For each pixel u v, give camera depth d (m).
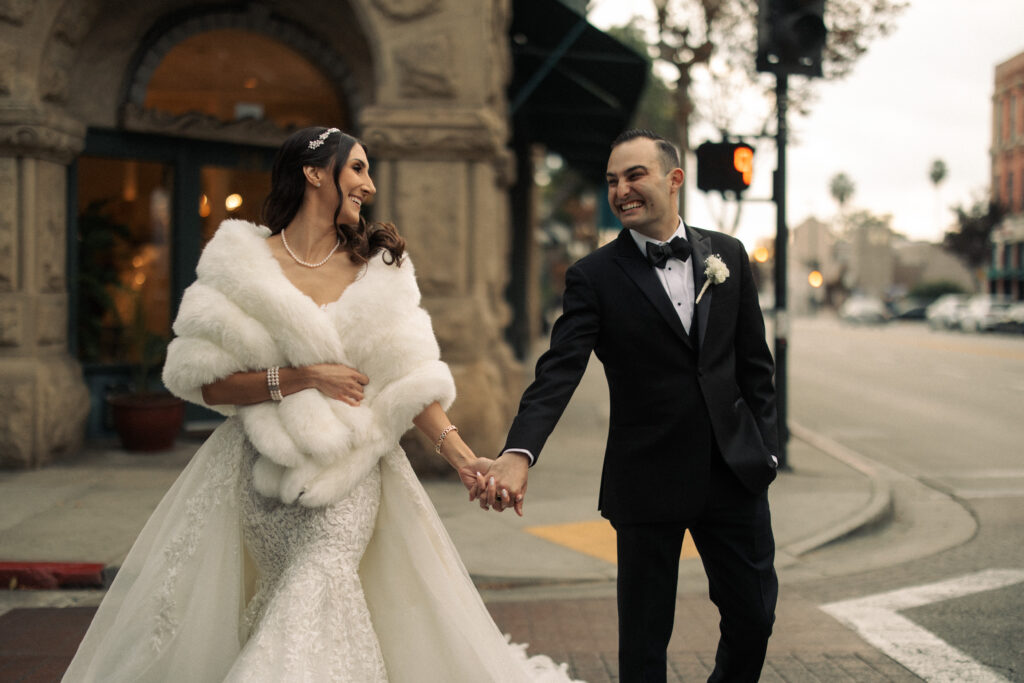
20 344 8.12
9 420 7.96
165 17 9.13
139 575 2.64
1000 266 59.09
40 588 5.23
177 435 9.41
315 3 9.21
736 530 2.87
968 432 12.26
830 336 44.16
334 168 2.71
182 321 2.61
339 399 2.60
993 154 60.03
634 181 2.88
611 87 13.21
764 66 8.52
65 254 8.75
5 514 6.46
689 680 3.88
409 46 8.14
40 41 8.05
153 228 9.59
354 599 2.53
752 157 8.62
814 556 6.15
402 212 8.18
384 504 2.73
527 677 2.78
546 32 11.14
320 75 9.69
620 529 2.90
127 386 9.38
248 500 2.64
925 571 5.74
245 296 2.59
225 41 9.45
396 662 2.64
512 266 19.66
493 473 2.63
